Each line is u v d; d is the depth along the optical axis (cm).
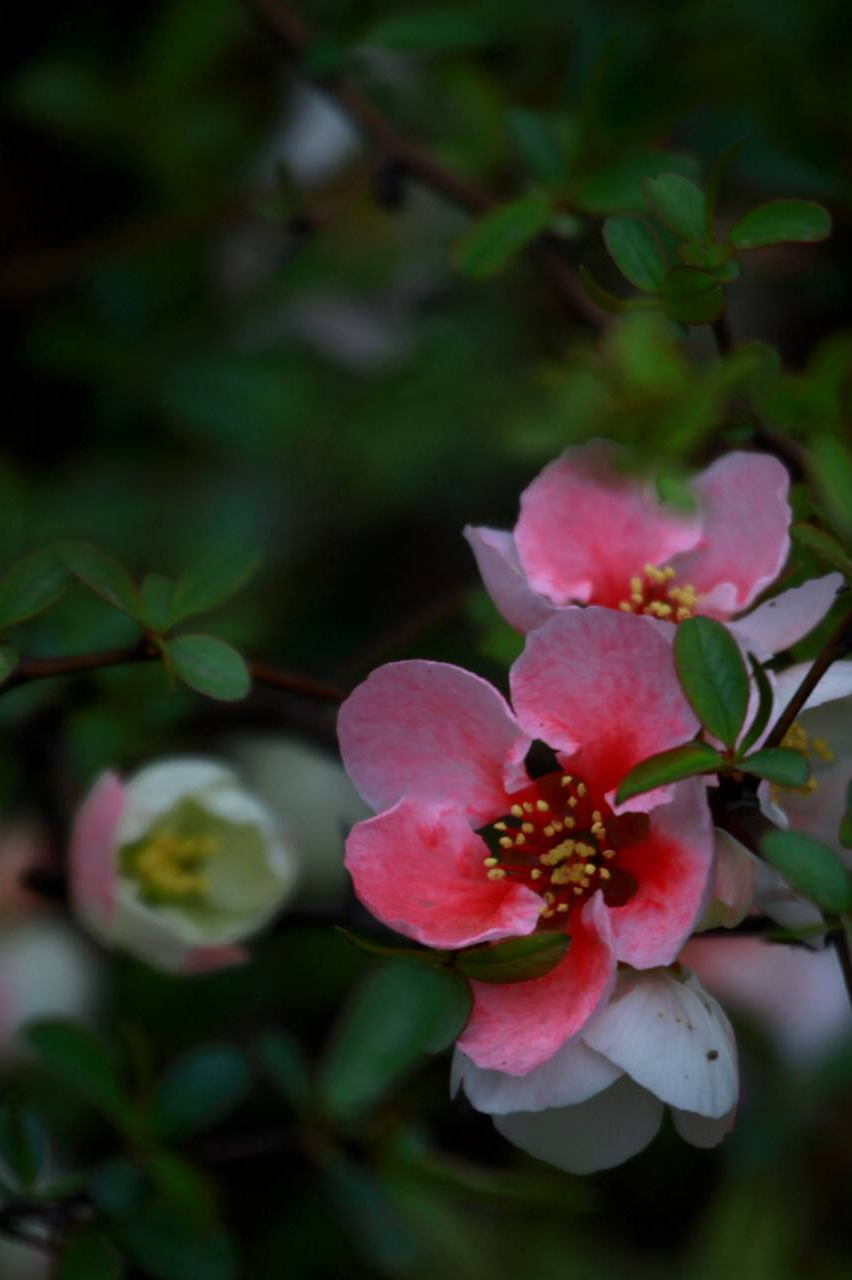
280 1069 59
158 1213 59
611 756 57
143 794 64
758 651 57
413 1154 60
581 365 65
